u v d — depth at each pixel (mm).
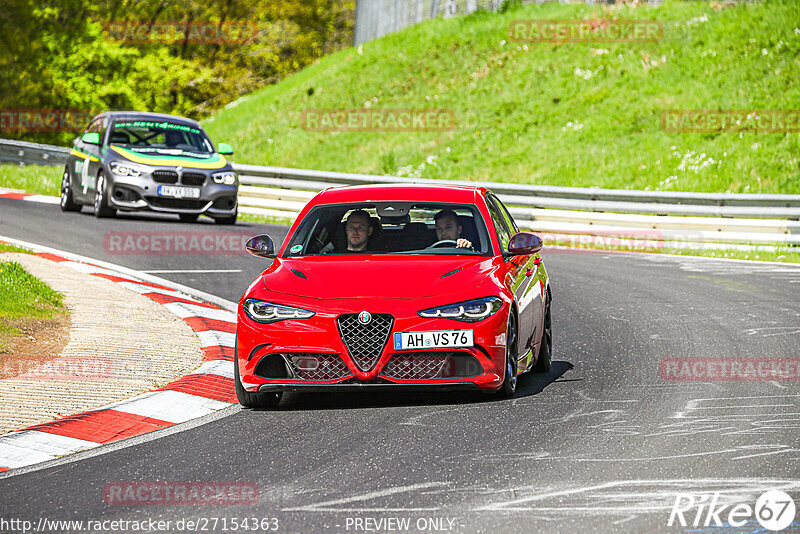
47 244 51906
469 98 103750
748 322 35969
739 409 23422
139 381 26734
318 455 20094
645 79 96562
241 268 48594
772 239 59219
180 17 158000
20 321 32281
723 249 59969
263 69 167125
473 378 23578
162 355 29781
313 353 23562
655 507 16250
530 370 28703
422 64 113188
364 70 117188
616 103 94188
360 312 23422
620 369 28688
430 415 23266
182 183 61594
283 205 74000
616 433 21281
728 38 97375
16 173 85812
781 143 81438
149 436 22141
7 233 54812
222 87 160750
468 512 16172
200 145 66250
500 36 112688
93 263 47531
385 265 25188
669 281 47219
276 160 106062
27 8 137500
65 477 19031
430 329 23297
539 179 86062
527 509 16266
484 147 94250
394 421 22797
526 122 96188
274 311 23891
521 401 24578
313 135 107625
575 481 17812
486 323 23594
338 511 16422
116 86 141750
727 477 17875
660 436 20953
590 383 26828
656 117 90062
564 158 88062
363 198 28016
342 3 169375
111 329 32844
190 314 36500
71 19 142375
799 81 88625
